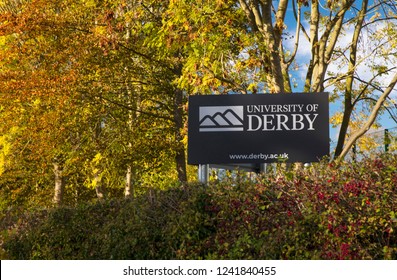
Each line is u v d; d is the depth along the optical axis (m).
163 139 22.39
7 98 19.98
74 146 22.58
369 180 6.60
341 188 6.68
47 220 10.93
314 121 12.62
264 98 12.75
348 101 17.52
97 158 21.30
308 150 12.60
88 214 10.30
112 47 17.33
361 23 17.86
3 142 23.39
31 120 21.02
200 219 8.21
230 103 12.82
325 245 6.60
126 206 9.81
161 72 22.12
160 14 19.52
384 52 17.98
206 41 14.88
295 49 16.19
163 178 24.33
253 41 14.70
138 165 23.09
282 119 12.72
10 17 19.28
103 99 21.58
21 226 11.69
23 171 26.91
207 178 12.64
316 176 7.30
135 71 22.14
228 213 7.90
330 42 16.92
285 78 16.09
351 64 17.97
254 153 12.71
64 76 19.64
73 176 27.83
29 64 22.03
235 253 7.45
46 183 29.03
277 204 7.45
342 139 17.33
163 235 8.70
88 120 21.59
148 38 18.45
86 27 20.53
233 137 12.76
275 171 8.73
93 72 21.64
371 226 6.27
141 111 21.64
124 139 21.70
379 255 6.31
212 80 15.09
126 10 19.38
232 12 15.86
